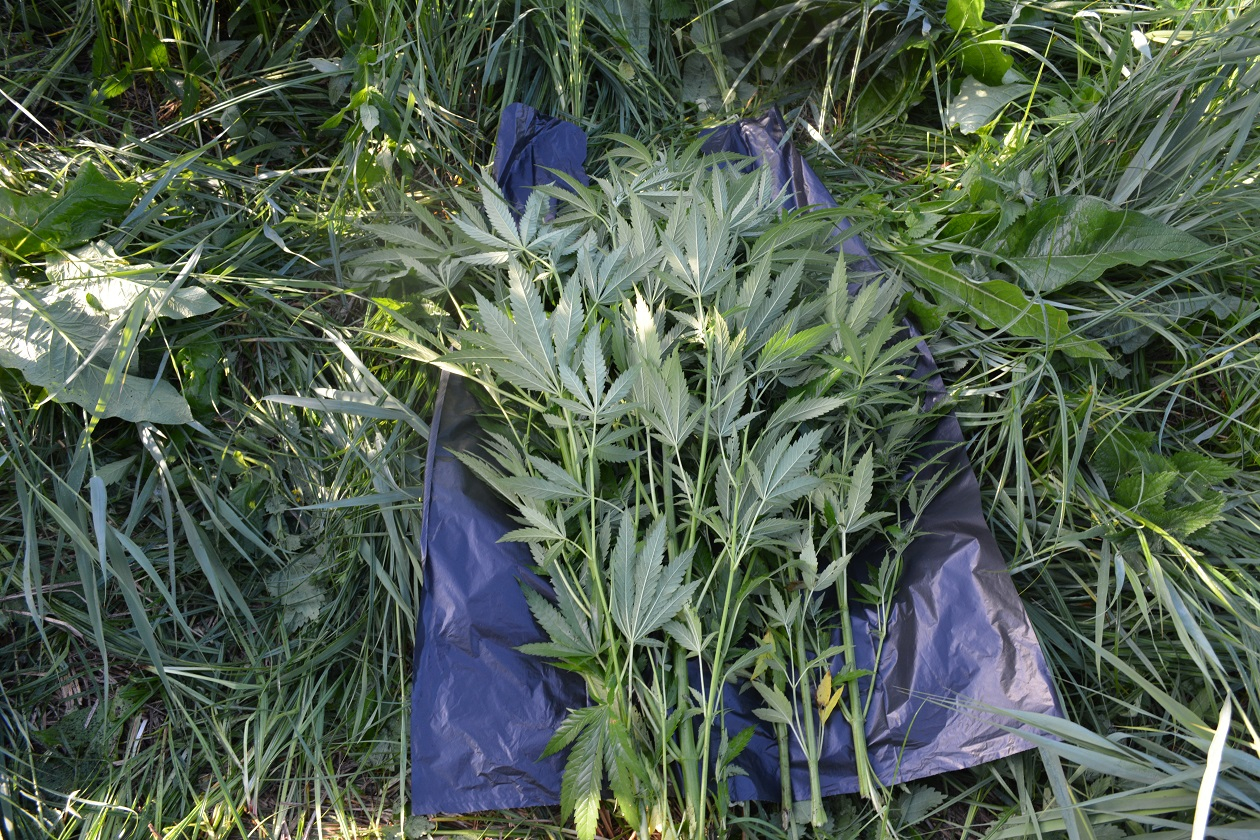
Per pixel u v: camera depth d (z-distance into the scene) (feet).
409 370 4.72
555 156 5.25
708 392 3.73
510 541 3.95
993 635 3.93
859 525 3.84
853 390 3.86
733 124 5.57
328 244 5.01
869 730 3.86
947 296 4.84
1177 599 3.79
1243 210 4.96
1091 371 4.52
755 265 4.18
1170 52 5.32
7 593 4.13
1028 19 5.99
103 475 4.23
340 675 4.23
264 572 4.43
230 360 4.66
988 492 4.61
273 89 5.06
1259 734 3.86
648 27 5.88
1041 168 5.22
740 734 3.57
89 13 5.10
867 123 5.96
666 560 3.96
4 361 4.08
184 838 3.76
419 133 5.17
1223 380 4.84
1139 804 3.46
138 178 4.79
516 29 5.67
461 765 3.71
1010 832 3.64
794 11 5.81
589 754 3.39
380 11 5.15
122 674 4.17
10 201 4.35
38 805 3.71
